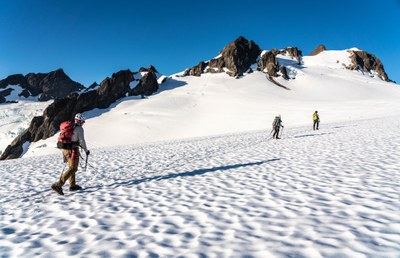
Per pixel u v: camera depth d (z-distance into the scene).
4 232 5.62
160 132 75.81
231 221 5.20
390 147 12.51
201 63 166.00
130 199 7.33
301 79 148.00
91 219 5.94
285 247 3.98
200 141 26.94
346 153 11.92
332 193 6.37
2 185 10.59
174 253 4.10
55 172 12.91
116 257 4.10
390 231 4.18
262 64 161.62
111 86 114.62
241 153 14.92
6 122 117.25
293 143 17.86
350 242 3.95
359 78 169.50
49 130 86.69
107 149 27.94
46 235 5.24
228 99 106.62
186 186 8.34
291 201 6.07
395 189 6.23
